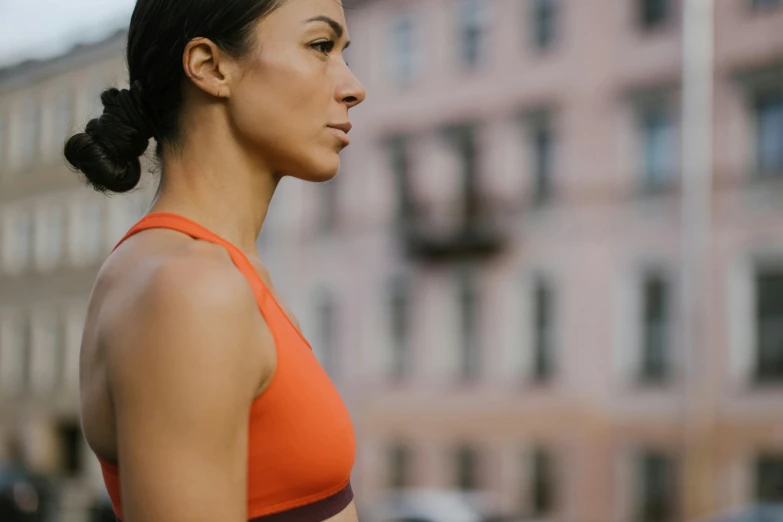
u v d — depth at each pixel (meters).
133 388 0.92
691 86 18.64
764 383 17.73
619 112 19.92
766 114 18.06
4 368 30.78
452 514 12.07
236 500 0.93
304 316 25.41
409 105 23.77
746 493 17.66
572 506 20.02
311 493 1.03
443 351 22.61
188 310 0.92
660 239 19.17
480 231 21.73
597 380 19.86
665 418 18.75
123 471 0.92
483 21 22.45
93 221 28.17
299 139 1.12
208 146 1.13
